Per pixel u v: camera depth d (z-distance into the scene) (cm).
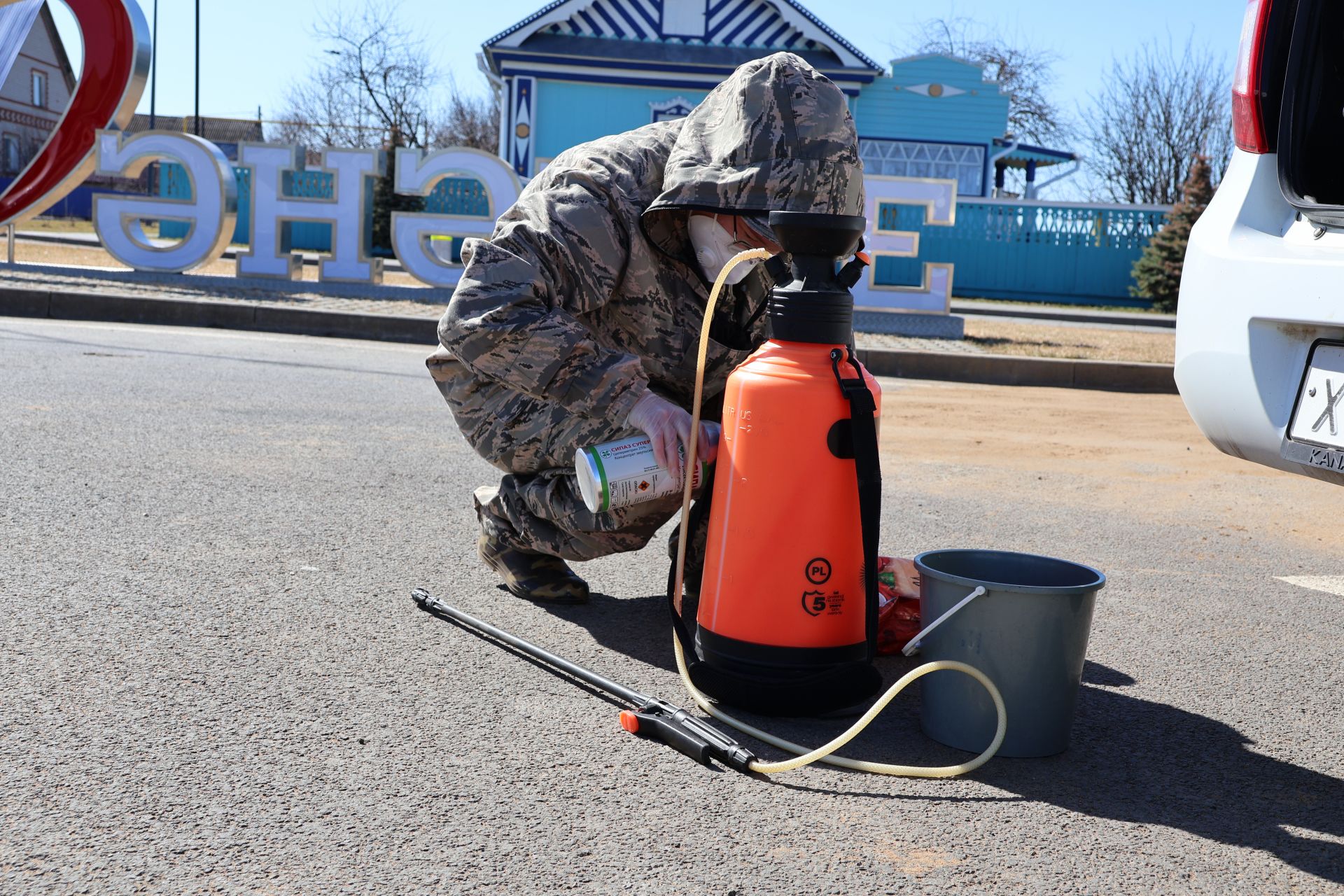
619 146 261
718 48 2123
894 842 185
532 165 2111
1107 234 2144
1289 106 238
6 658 240
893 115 2206
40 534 333
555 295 245
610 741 220
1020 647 214
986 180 2231
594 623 290
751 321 269
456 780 199
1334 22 238
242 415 573
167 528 351
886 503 464
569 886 167
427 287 1439
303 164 1300
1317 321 221
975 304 1933
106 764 197
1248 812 202
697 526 289
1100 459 605
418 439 539
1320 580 371
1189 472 577
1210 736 236
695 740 212
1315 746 233
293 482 427
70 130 1284
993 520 440
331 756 206
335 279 1309
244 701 227
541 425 278
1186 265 260
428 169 1295
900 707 247
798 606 223
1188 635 305
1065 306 2091
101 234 1316
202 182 1292
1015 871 178
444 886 166
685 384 275
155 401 597
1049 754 221
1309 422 226
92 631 259
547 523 289
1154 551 404
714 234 245
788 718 237
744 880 171
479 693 239
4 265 1317
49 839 172
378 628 275
